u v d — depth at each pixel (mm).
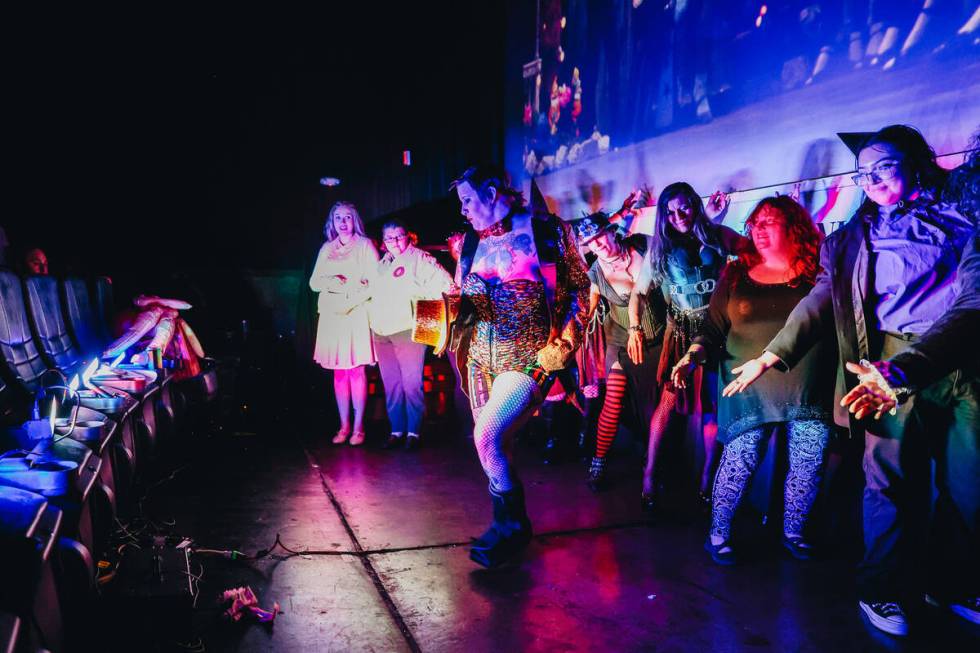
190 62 8492
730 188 4672
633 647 2637
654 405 4320
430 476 4863
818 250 3398
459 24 8500
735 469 3391
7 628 1632
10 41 7527
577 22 6484
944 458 2740
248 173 8898
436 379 8031
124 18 8078
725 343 3555
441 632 2719
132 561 2707
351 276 5551
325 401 7547
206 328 7969
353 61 9086
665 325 4254
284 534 3709
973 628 2795
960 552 2857
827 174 3910
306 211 9133
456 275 3520
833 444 3418
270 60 8828
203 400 5637
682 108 5117
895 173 2756
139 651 2383
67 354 4305
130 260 8383
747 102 4500
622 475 4938
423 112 9125
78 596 2312
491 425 3189
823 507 3797
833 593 3104
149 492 4391
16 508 2031
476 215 3203
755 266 3480
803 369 3279
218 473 4855
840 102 3824
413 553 3486
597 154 6227
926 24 3367
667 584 3176
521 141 7555
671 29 5211
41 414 3115
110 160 8188
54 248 7906
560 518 4043
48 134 7809
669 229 4027
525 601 2992
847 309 2908
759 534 3797
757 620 2854
